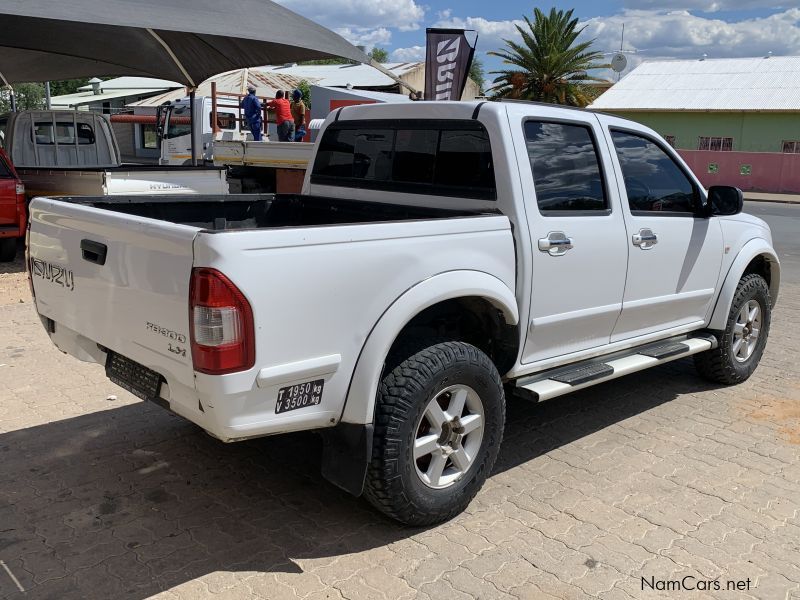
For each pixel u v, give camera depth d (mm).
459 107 3855
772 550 3305
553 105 4000
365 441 3031
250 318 2645
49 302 3660
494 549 3258
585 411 5012
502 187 3645
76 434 4355
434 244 3225
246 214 4676
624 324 4395
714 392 5457
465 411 3492
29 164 11344
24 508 3508
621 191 4219
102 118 12031
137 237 2896
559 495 3775
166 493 3688
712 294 5078
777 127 36719
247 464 4031
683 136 39375
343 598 2885
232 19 9445
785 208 24812
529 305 3688
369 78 31844
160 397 3020
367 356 3010
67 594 2867
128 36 11711
